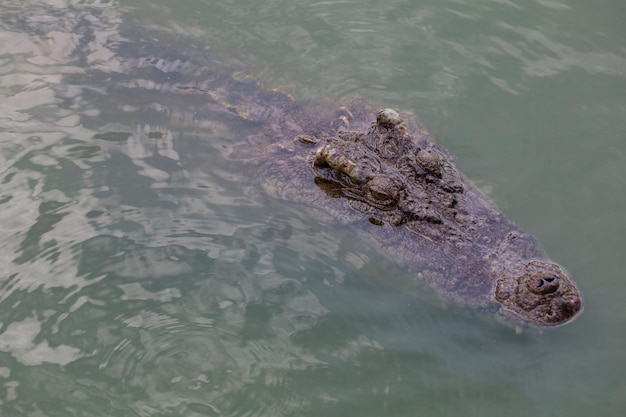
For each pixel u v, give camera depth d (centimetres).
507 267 573
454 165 698
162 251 630
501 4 985
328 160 664
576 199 679
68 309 581
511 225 621
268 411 518
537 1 993
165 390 533
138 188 695
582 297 569
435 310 575
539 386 524
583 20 955
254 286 604
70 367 543
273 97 816
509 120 784
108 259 621
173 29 955
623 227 647
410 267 598
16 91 825
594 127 775
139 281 605
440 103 810
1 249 621
